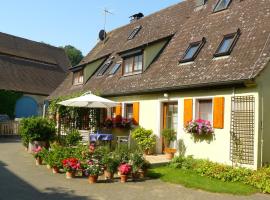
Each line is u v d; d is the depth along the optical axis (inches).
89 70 992.9
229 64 524.7
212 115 532.1
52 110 866.1
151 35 842.8
